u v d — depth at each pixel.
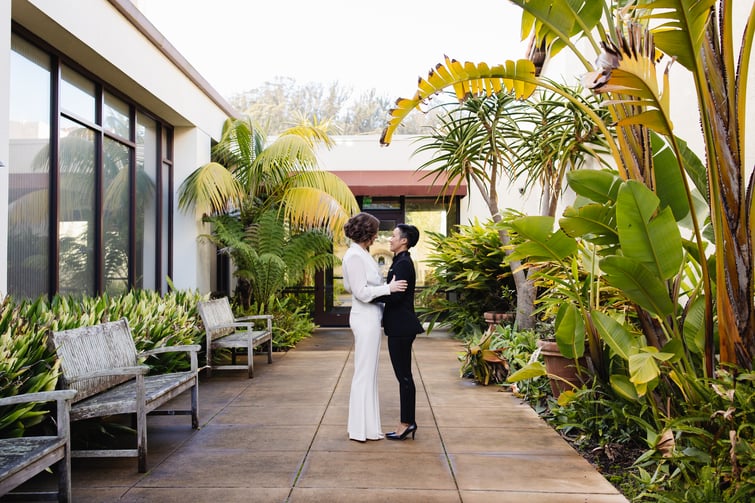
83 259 6.14
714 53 3.24
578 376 4.42
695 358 3.86
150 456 3.86
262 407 5.25
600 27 3.74
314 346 9.40
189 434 4.38
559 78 9.30
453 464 3.70
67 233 5.82
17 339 3.50
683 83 5.26
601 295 5.04
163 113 8.03
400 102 4.33
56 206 5.54
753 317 3.23
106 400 3.67
